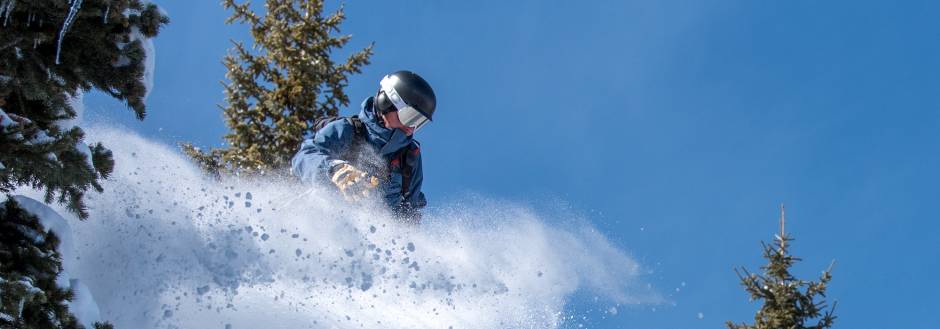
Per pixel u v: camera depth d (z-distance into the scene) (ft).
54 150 34.78
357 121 56.24
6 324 32.30
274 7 118.42
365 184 51.80
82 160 35.78
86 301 35.58
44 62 36.45
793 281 84.38
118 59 37.86
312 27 117.39
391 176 56.39
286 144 109.60
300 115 113.91
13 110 37.04
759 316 84.23
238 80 113.19
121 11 37.06
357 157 55.72
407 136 56.49
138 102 39.27
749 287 85.35
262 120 112.27
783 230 86.84
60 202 36.68
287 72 115.65
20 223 35.45
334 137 55.36
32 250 34.27
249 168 104.73
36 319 33.32
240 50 115.44
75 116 38.27
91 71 37.81
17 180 35.24
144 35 38.63
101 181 48.96
